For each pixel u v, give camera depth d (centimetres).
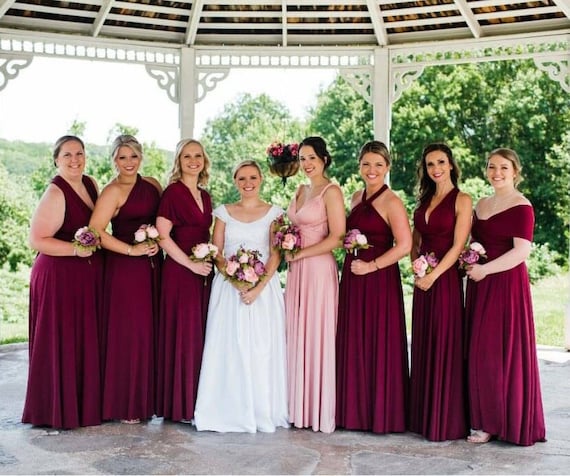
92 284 446
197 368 449
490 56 700
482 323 418
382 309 435
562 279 1416
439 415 424
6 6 622
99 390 450
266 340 443
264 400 441
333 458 396
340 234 439
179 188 450
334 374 441
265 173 1712
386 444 420
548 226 1459
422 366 433
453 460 394
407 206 1518
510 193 421
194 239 453
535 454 404
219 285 452
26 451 405
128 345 449
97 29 669
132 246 443
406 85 720
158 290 459
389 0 669
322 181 448
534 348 421
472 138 1526
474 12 673
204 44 715
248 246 454
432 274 420
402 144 1549
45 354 442
